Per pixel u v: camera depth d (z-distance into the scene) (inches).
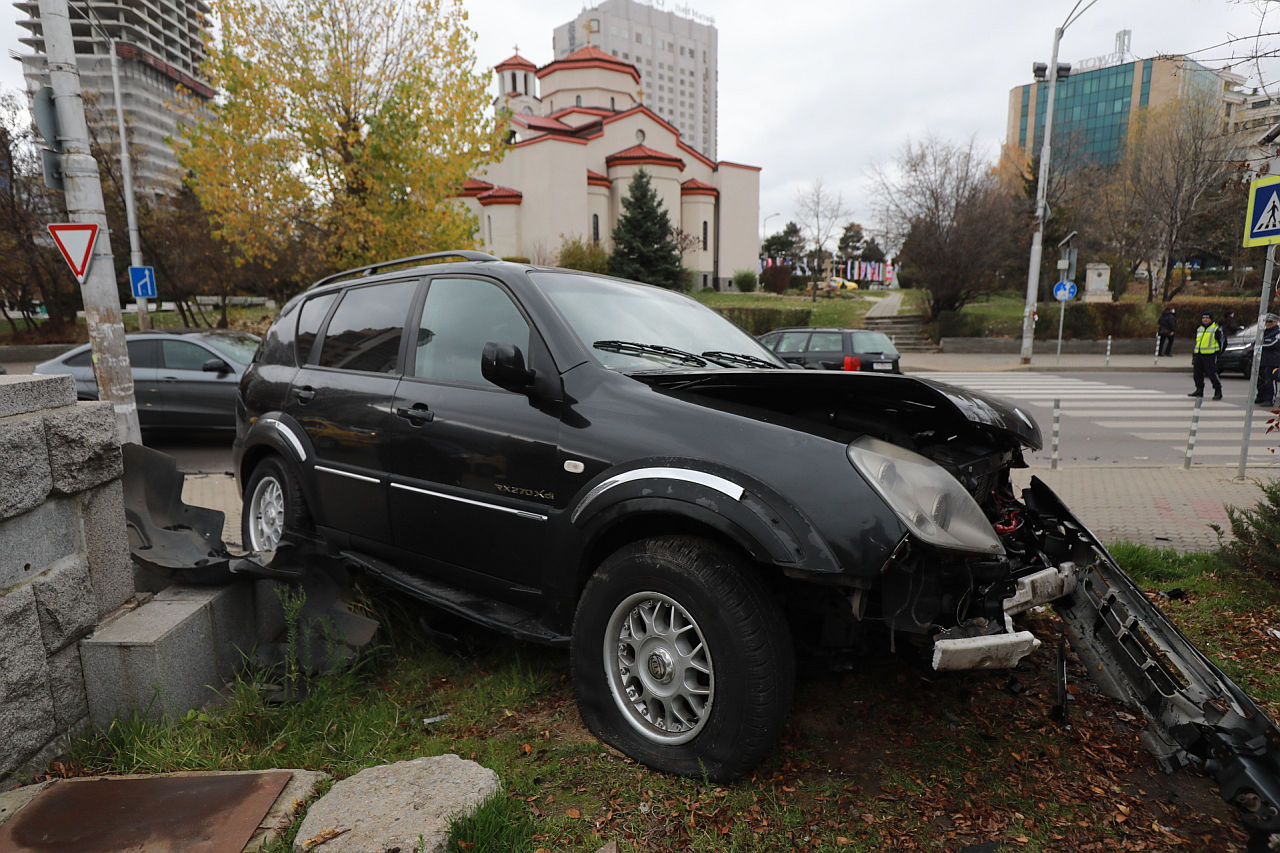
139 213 1035.9
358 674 128.2
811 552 87.4
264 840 86.1
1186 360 922.7
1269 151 238.4
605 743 108.3
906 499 87.9
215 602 125.6
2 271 1056.2
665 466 99.3
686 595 95.8
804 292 2058.3
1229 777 85.1
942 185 1176.2
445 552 131.0
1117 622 107.9
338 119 609.9
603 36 4936.0
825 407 120.6
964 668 89.5
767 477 92.9
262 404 176.1
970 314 1120.2
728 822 91.9
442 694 125.9
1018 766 105.7
